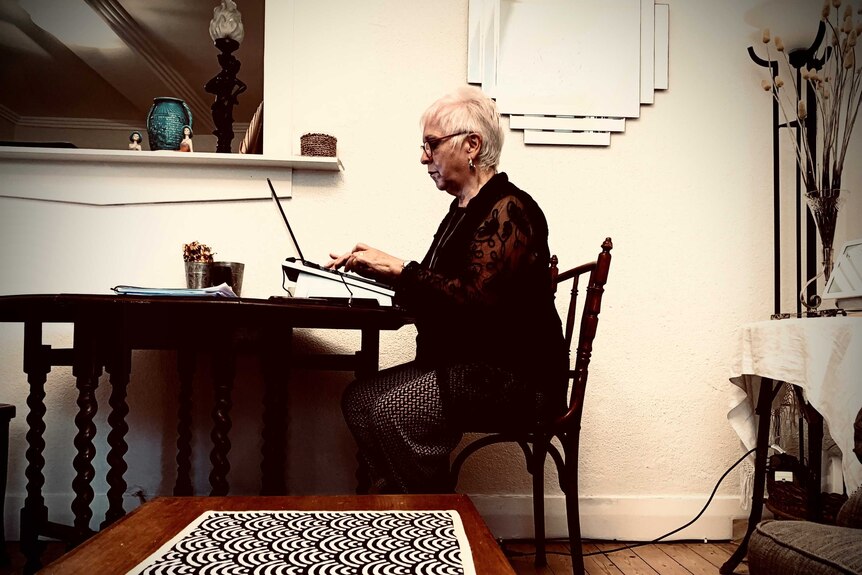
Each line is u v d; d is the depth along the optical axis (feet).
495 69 7.76
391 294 5.49
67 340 7.34
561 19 7.86
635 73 7.88
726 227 7.90
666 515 7.61
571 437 5.49
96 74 17.89
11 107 19.76
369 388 5.20
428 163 5.80
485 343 5.14
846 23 6.84
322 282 5.50
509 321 5.14
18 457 7.22
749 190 7.94
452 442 5.11
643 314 7.80
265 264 7.50
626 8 7.92
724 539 7.60
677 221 7.87
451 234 5.68
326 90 7.66
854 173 7.88
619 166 7.84
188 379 7.07
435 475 5.03
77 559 2.57
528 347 5.20
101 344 4.94
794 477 6.59
